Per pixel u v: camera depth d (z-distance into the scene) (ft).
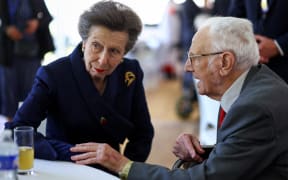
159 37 29.40
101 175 5.46
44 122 6.83
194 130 18.30
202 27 5.76
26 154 5.37
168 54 29.86
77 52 6.65
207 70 5.70
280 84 5.63
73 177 5.37
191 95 20.42
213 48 5.59
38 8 14.46
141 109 7.27
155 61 29.43
